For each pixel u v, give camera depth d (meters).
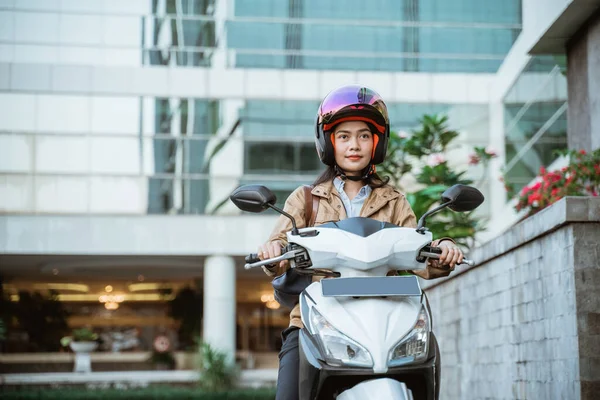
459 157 27.88
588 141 10.31
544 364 6.61
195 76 28.88
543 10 10.64
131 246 28.39
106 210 28.45
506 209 24.30
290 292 4.38
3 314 35.75
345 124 4.49
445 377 10.02
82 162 28.52
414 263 3.94
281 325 40.56
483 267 8.44
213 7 29.20
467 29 28.94
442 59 28.84
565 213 5.95
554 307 6.37
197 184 28.75
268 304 40.69
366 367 3.58
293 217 4.09
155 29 29.02
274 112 28.95
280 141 28.88
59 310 36.44
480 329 8.53
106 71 28.66
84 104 28.58
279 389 4.22
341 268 3.90
